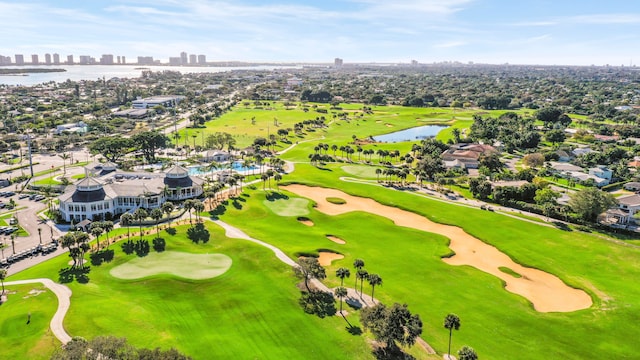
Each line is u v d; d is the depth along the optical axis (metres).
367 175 196.62
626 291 98.50
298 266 100.38
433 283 100.56
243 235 122.81
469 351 65.38
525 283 103.88
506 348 77.31
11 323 78.38
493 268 110.88
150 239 116.88
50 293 89.94
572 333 82.44
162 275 98.06
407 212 150.50
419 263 110.56
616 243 124.44
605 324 85.69
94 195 136.00
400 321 72.31
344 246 120.19
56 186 169.75
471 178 176.75
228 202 150.62
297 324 81.81
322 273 92.69
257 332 79.06
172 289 92.88
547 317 87.94
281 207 149.50
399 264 109.81
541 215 148.25
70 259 106.69
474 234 130.50
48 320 79.44
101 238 119.19
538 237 128.25
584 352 76.88
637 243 125.06
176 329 78.94
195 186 157.38
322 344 76.06
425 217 145.50
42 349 71.31
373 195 165.75
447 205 155.75
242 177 173.50
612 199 138.50
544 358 75.00
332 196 165.12
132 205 144.38
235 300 89.38
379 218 142.12
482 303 92.31
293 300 90.31
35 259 108.88
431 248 120.25
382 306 76.62
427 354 74.75
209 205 147.38
